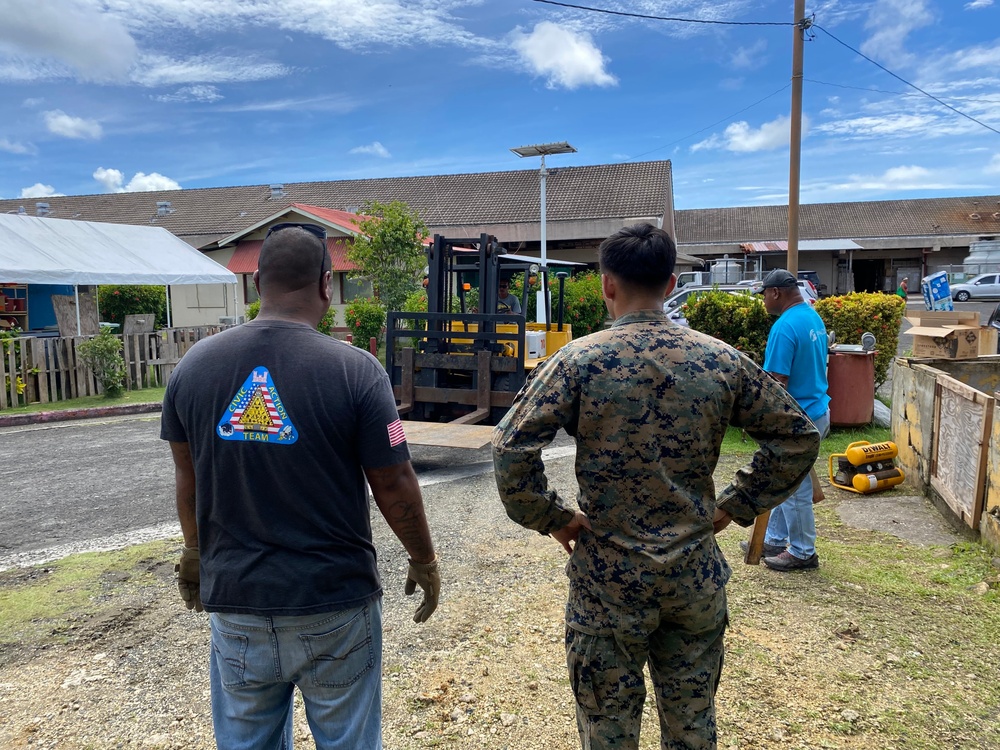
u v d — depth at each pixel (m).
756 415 1.99
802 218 44.56
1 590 4.17
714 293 9.20
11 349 10.76
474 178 32.00
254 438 1.77
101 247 14.85
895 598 3.90
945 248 42.22
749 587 4.06
